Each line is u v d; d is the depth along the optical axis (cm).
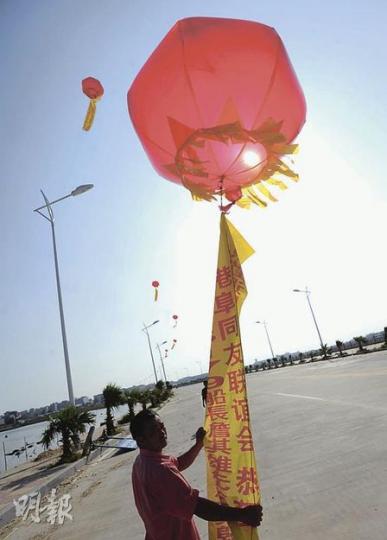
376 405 1000
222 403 259
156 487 222
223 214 285
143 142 260
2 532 696
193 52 226
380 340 5566
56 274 1686
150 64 242
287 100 236
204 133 231
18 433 9069
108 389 2077
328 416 1004
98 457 1347
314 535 399
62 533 614
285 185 270
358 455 616
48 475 1137
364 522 399
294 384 2250
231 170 256
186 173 255
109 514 650
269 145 238
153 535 223
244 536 229
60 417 1366
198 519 528
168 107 235
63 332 1636
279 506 495
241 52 227
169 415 2403
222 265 280
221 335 269
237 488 243
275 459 719
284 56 238
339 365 2973
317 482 544
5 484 1177
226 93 226
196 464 834
